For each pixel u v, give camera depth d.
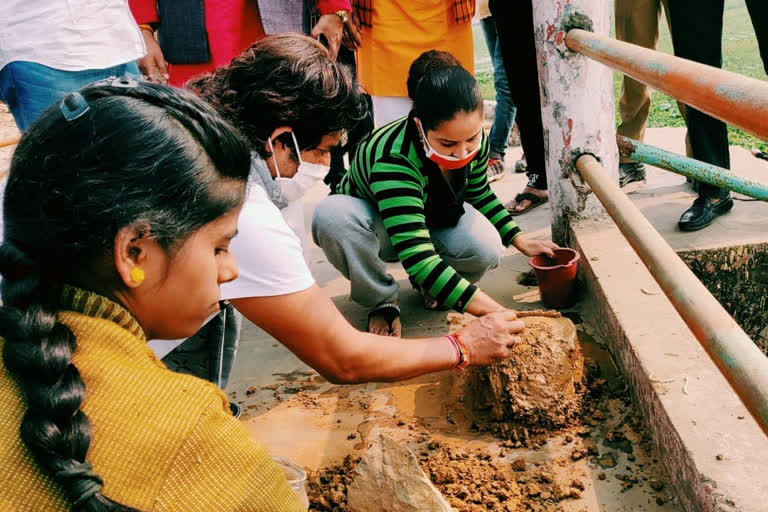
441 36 3.51
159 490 0.78
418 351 1.85
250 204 1.61
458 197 2.53
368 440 2.15
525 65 3.37
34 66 2.97
